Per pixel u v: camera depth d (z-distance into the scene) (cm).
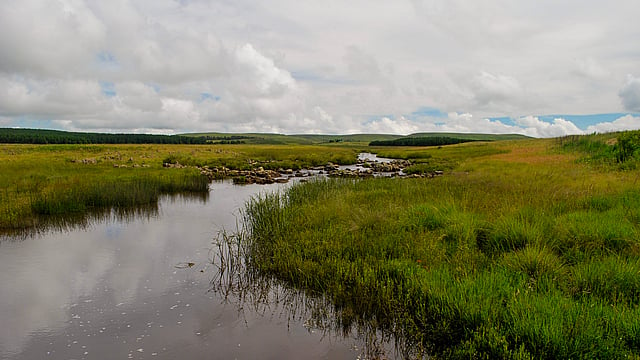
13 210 1252
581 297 504
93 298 659
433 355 463
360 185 1623
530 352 406
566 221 789
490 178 1617
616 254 624
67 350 504
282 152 6072
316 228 897
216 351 497
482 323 461
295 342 513
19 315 599
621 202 937
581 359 388
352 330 538
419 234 800
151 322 575
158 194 1773
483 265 641
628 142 1944
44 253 909
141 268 805
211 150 5719
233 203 1661
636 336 412
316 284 654
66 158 3581
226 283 716
